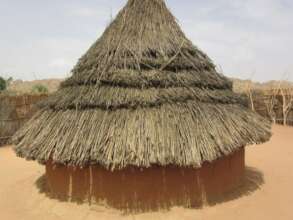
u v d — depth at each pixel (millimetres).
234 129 6680
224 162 6977
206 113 6598
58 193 6922
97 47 7539
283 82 21359
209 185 6629
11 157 12688
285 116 19469
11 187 8461
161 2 7777
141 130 6012
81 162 5867
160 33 7348
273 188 7895
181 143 5941
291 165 10234
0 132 15055
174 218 5996
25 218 6445
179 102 6566
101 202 6273
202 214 6184
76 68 7672
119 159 5695
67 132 6344
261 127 7512
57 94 7578
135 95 6426
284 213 6461
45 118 7098
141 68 6816
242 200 6945
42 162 6789
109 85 6754
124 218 6000
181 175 6273
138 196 6129
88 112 6531
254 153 12125
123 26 7426
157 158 5715
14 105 15453
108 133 6031
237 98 7895
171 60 6918
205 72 7516
